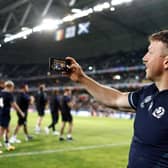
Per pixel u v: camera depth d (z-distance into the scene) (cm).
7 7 2659
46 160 755
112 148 946
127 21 3362
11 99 870
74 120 2188
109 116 2788
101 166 703
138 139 155
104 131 1423
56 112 1254
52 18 2036
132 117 2494
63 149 912
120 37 3928
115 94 190
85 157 800
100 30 3872
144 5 2855
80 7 1809
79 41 4400
